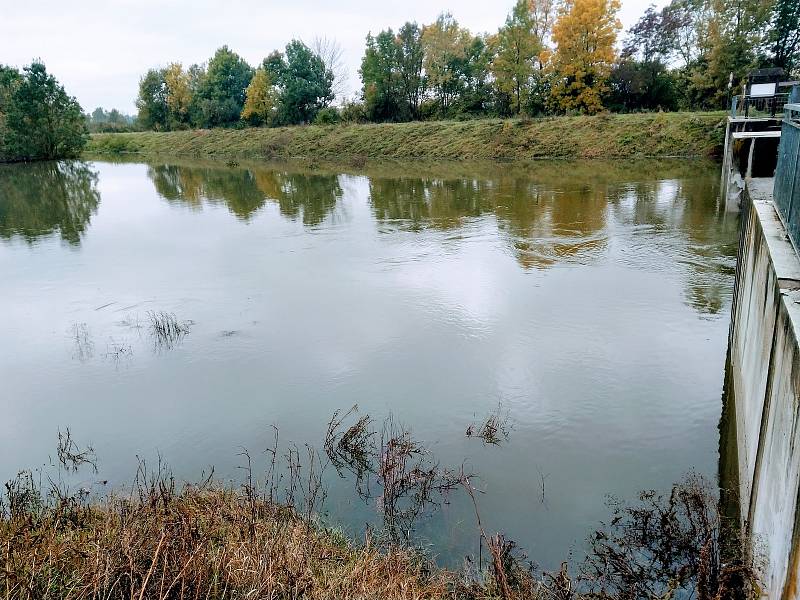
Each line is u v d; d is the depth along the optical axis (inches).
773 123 960.3
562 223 802.8
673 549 209.5
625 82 1697.8
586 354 400.5
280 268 658.2
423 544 238.7
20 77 2226.9
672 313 460.1
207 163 2034.9
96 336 483.5
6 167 2039.9
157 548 176.4
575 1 1668.3
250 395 375.6
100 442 331.9
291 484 281.4
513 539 240.7
